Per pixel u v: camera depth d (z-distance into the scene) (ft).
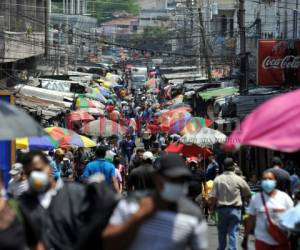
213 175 125.29
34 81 252.83
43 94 219.20
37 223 44.80
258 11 262.47
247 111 159.12
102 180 49.19
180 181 37.81
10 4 222.89
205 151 136.36
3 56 193.98
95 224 45.75
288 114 39.70
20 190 65.05
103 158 91.09
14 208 43.80
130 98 473.67
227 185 83.71
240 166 179.32
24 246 42.42
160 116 242.17
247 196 84.53
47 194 53.52
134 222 37.96
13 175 66.23
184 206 38.93
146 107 362.94
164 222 38.40
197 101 254.27
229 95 205.87
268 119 39.70
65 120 224.94
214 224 114.52
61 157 125.70
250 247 91.86
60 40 361.10
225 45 325.62
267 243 64.64
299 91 41.39
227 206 83.46
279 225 64.23
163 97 419.54
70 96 240.94
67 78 294.46
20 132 44.62
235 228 83.97
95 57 498.28
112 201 46.47
